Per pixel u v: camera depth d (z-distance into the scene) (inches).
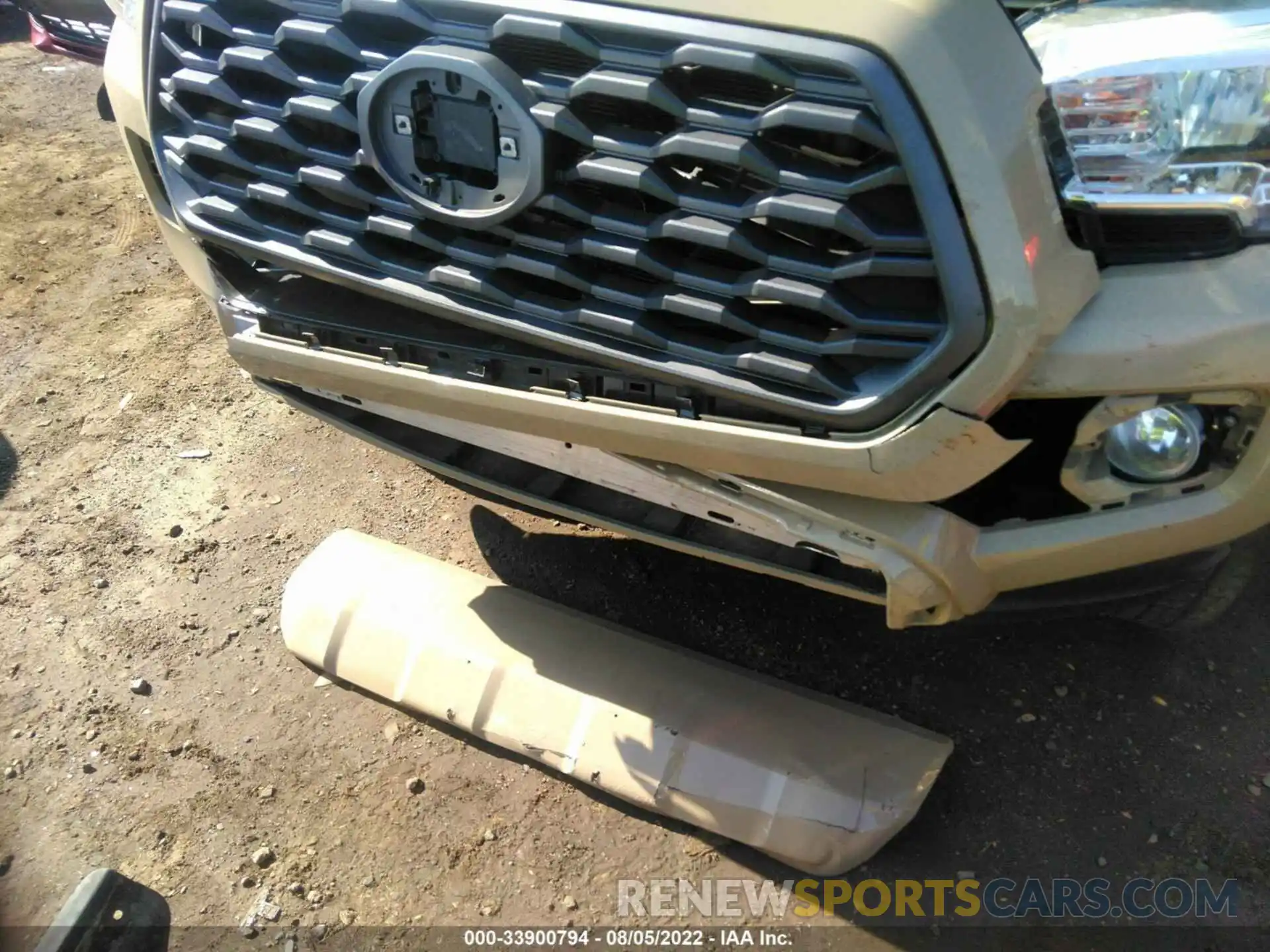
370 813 85.4
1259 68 56.5
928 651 95.1
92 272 166.7
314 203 73.0
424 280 70.8
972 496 69.3
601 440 71.1
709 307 62.1
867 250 57.0
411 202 67.8
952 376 57.9
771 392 62.6
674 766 81.0
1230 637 93.0
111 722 94.4
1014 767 84.6
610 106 60.0
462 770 88.4
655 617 100.7
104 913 69.2
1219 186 58.0
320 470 123.7
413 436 90.7
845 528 66.4
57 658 101.2
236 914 78.6
